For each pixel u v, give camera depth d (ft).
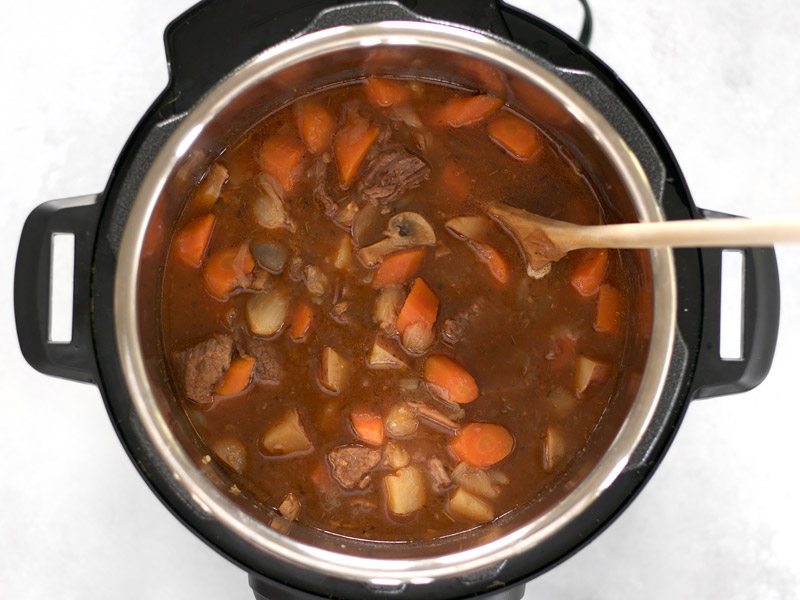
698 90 1.83
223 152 1.46
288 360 1.47
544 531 1.37
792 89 1.83
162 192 1.37
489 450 1.45
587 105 1.36
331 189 1.47
